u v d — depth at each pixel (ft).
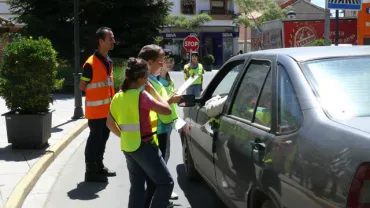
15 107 25.00
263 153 11.14
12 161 22.79
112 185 20.58
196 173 20.53
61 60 79.87
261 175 11.11
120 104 13.88
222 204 17.89
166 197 13.98
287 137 10.26
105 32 20.43
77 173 22.53
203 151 16.96
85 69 20.10
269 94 12.07
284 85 11.44
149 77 15.62
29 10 77.82
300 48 13.29
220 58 180.96
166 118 16.12
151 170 13.85
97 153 21.20
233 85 15.21
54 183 20.77
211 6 179.73
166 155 16.84
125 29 82.69
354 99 10.14
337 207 8.17
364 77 10.84
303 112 10.11
